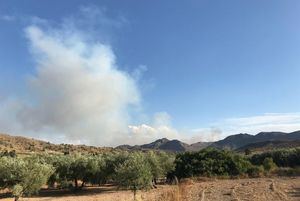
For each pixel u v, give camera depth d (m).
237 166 85.62
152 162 69.50
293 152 98.12
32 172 49.31
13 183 49.06
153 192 51.66
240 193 42.59
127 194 57.34
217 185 58.28
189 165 86.31
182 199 28.36
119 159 75.38
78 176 75.50
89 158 77.00
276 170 83.31
